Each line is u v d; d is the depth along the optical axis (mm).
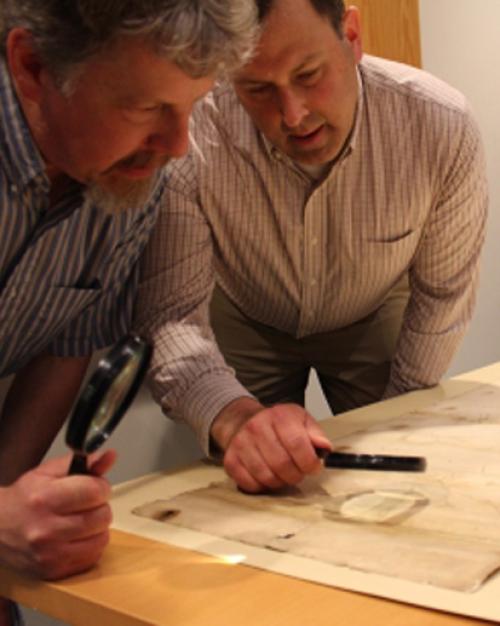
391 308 1670
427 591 689
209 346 1220
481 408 1226
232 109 1260
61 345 1193
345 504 904
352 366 1709
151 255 1230
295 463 950
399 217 1345
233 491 985
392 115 1277
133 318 1258
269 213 1337
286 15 978
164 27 715
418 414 1224
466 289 1438
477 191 1352
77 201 1015
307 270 1415
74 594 759
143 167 873
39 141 917
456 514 842
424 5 2418
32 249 1011
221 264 1468
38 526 781
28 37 794
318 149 1117
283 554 792
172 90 768
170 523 899
